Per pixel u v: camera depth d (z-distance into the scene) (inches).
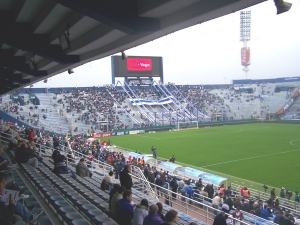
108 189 406.9
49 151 780.6
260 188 821.2
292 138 1744.6
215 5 210.2
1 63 561.6
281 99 3216.0
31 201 305.9
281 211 499.5
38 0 294.5
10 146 609.9
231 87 3481.8
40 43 402.9
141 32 260.7
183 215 384.8
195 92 3208.7
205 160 1198.3
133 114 2556.6
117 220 260.5
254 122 2819.9
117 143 1732.3
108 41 373.7
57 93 2568.9
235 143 1612.9
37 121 2025.1
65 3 233.0
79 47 413.7
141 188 553.9
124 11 251.6
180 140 1786.4
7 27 363.6
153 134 2135.8
